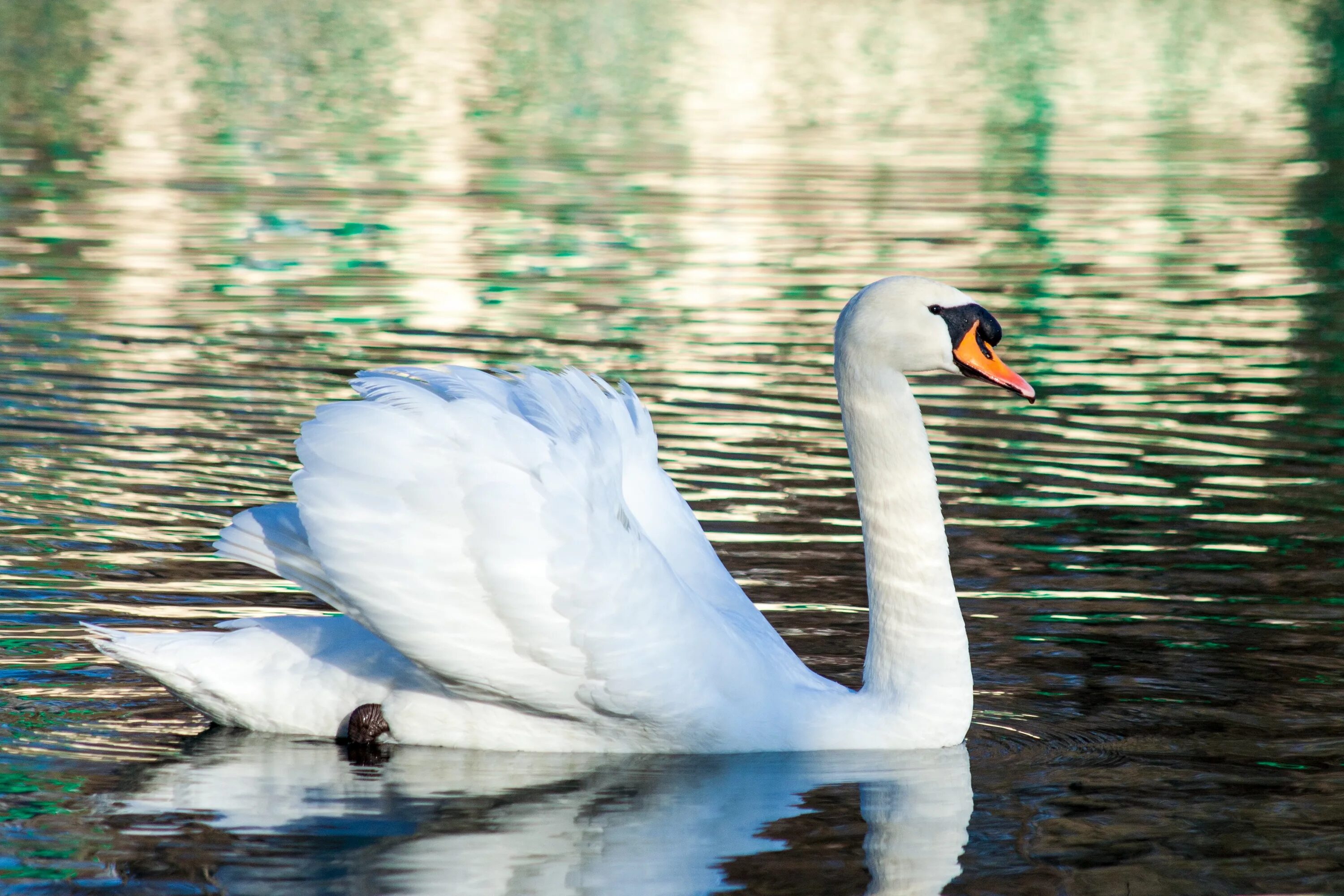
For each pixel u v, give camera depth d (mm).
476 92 43344
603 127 37812
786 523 13062
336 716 9016
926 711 9094
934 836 7777
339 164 31406
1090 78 50594
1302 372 18547
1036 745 9109
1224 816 8031
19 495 13141
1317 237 27000
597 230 25984
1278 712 9523
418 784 8414
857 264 23922
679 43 57375
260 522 8664
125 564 11664
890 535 9164
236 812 7984
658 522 9742
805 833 7898
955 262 24375
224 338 18672
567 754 8969
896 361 9055
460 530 8359
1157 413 16844
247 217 25938
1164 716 9477
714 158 33781
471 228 25844
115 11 60094
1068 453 15383
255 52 50250
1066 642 10742
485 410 8547
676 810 8094
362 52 51500
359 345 18500
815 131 38219
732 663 8898
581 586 8438
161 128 34906
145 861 7387
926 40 60750
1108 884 7289
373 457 8352
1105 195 30531
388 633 8406
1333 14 72562
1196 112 43312
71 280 21312
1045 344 19781
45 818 7844
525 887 7203
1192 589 11734
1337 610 11289
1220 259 25156
